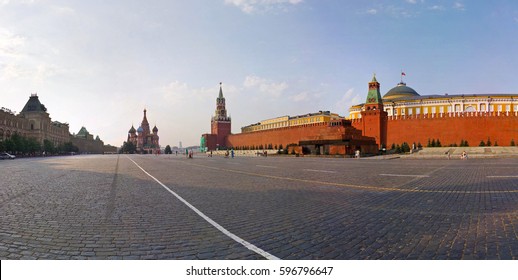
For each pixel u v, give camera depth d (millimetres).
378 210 7535
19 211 7809
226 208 7996
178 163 35719
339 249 4875
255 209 7844
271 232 5789
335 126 62094
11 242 5305
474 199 8656
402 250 4781
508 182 12055
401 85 103562
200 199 9422
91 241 5336
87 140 184500
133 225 6348
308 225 6262
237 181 14406
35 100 111812
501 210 7191
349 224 6297
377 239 5316
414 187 11344
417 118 64562
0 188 12469
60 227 6227
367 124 68688
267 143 95125
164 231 5898
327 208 7871
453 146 59719
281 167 24781
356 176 15953
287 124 113750
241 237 5496
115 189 11984
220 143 136500
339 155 51062
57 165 32406
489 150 51625
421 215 6926
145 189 11906
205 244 5141
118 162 40719
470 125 59500
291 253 4719
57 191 11500
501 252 4582
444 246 4895
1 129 86062
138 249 4934
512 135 56844
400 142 65938
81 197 10023
